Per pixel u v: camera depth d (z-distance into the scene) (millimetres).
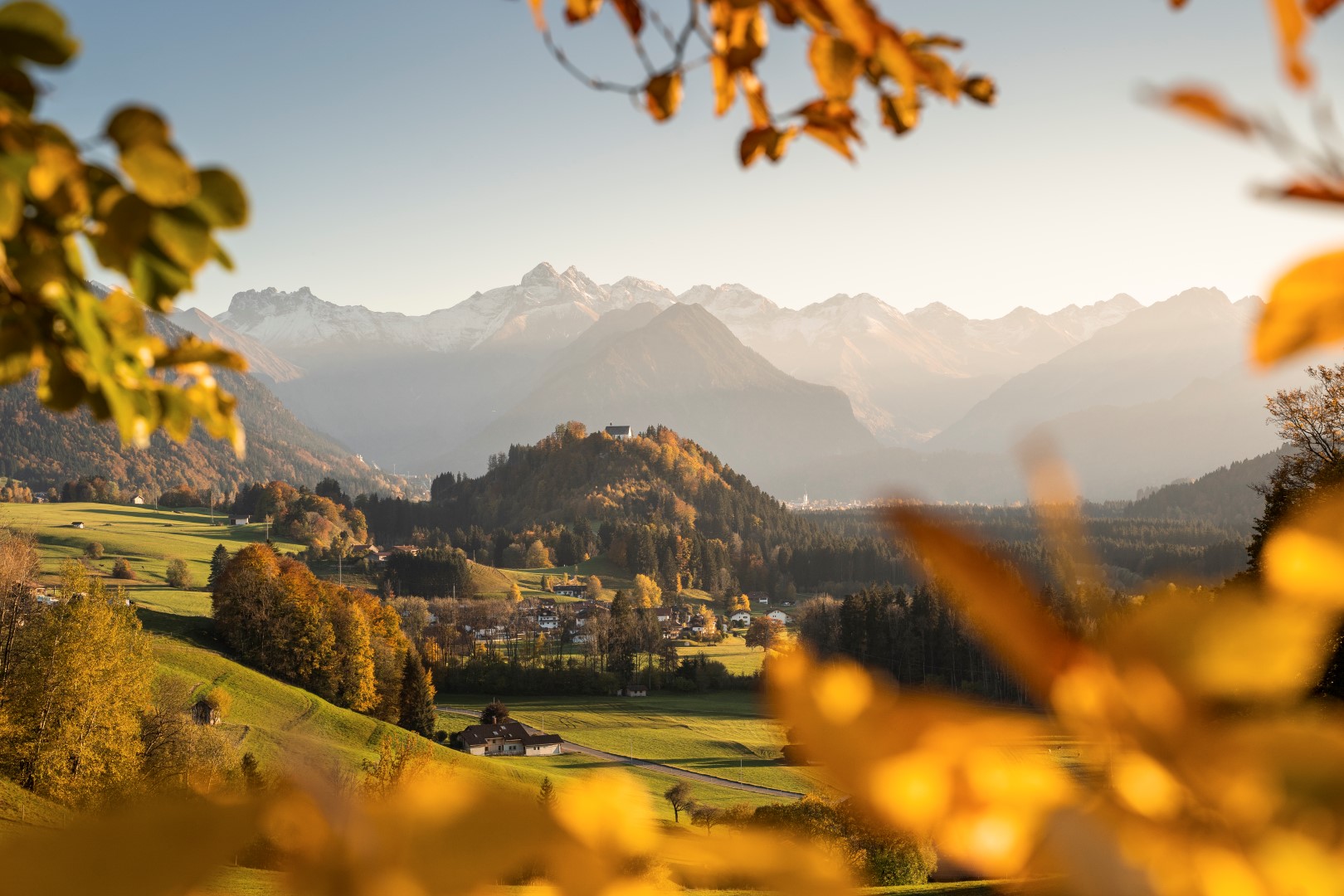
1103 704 312
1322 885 288
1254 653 296
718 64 993
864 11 730
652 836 329
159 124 940
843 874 317
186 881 272
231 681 71875
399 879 301
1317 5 339
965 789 312
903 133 978
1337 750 289
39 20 895
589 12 993
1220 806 298
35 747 33094
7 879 261
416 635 123375
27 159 923
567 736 83812
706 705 103438
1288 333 318
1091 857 298
